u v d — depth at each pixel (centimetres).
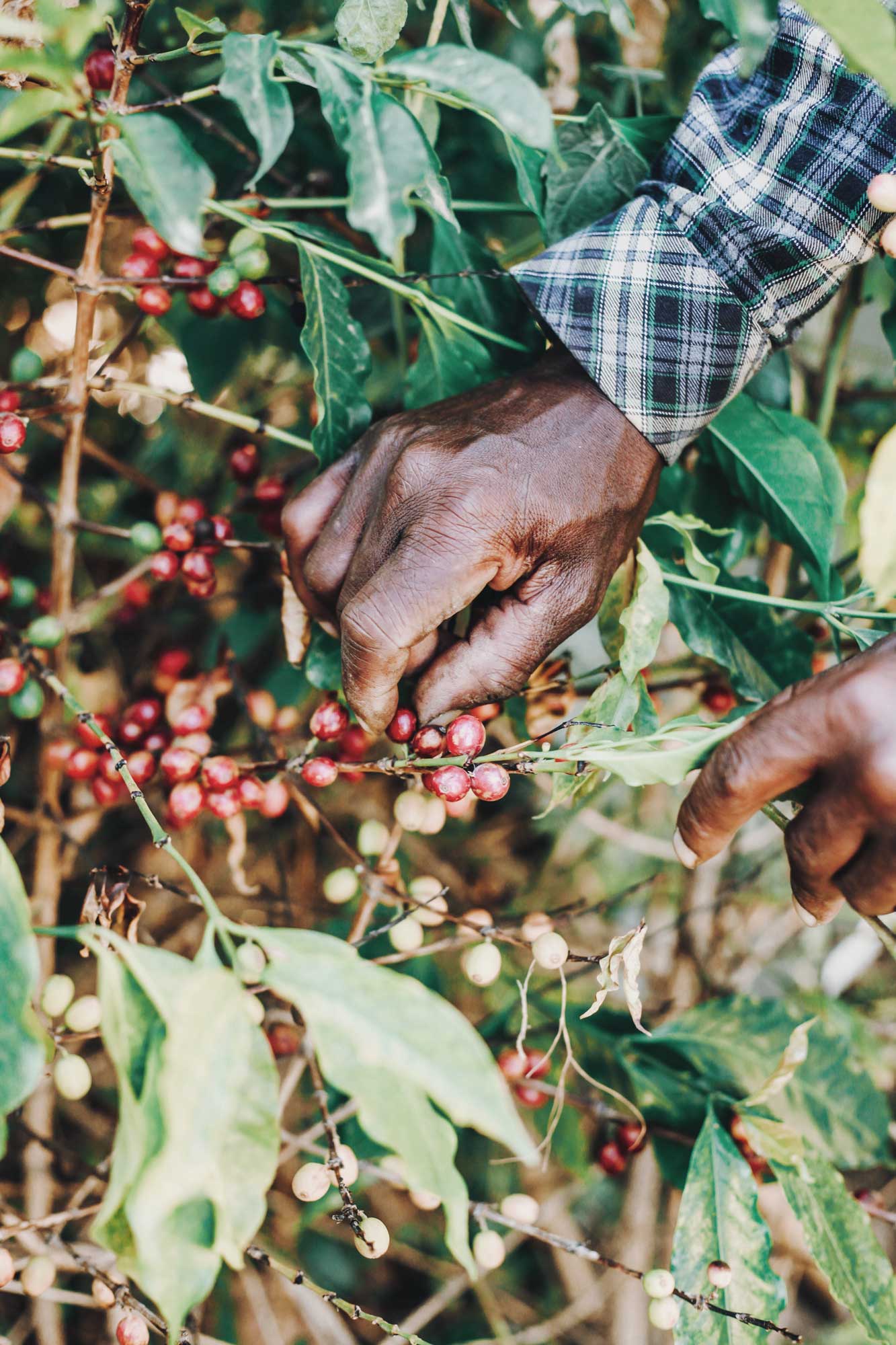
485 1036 136
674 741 102
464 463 91
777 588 153
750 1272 103
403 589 86
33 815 122
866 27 71
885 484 75
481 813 183
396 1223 174
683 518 108
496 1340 154
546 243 116
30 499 147
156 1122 64
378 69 83
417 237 154
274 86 81
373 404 151
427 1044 66
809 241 101
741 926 178
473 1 154
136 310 148
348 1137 125
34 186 131
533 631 96
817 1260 106
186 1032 62
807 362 178
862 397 165
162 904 164
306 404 161
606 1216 185
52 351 154
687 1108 122
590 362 101
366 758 159
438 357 113
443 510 88
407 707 103
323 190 143
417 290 108
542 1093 131
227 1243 62
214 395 148
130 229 147
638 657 100
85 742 124
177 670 144
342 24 89
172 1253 63
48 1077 123
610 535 99
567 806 170
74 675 154
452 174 152
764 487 120
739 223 103
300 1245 167
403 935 110
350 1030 65
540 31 155
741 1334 100
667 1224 168
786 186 101
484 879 185
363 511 98
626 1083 146
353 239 144
